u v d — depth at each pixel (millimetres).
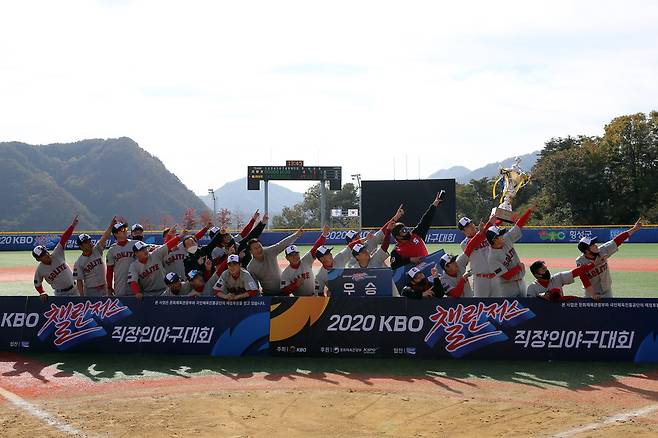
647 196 69500
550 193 74188
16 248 45469
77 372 9758
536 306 10008
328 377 9305
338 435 6906
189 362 10289
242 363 10172
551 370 9477
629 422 7250
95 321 10969
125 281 11727
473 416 7508
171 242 11695
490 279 10781
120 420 7496
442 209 44906
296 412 7730
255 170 54594
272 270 11508
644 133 70938
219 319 10688
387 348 10289
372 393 8492
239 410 7840
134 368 9945
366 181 45781
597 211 70812
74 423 7406
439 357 10164
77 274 12047
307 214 118500
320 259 11367
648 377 9062
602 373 9281
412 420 7387
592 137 80438
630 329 9828
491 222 12320
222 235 12117
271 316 10555
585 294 10594
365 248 11188
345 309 10406
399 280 12109
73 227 12008
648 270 24406
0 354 10953
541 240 45406
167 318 10797
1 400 8367
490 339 10078
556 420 7336
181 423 7363
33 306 11141
